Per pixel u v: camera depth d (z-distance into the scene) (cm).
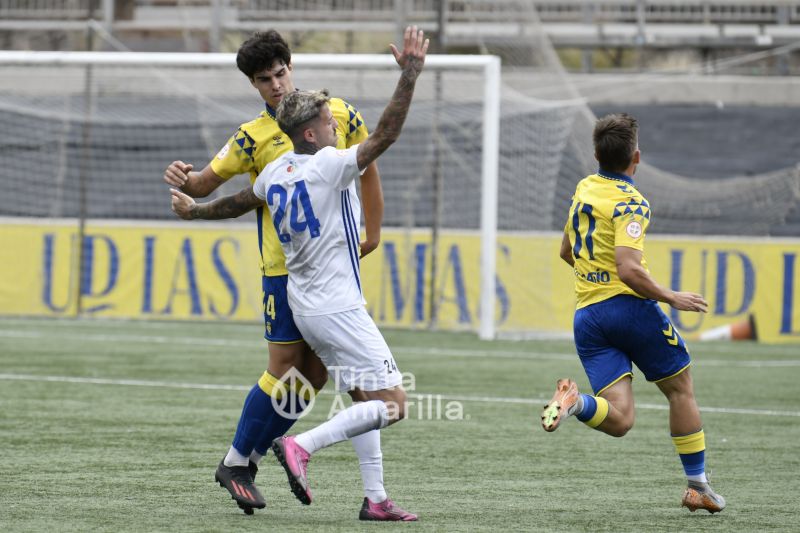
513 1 5250
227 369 3569
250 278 5372
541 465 2016
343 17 6681
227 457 1554
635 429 2489
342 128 1603
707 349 4678
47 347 4128
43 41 7244
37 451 2064
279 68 1576
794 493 1780
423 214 5816
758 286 5188
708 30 7606
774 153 6894
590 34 7519
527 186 5041
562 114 5106
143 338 4556
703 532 1463
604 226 1603
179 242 5412
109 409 2661
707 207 6016
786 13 7662
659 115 7038
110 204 6184
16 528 1413
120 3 7406
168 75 6003
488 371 3641
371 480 1500
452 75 5628
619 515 1574
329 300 1472
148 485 1750
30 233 5462
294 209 1464
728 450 2247
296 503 1634
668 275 5209
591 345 1638
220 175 1606
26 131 6184
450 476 1894
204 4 7144
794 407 2955
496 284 5066
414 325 5288
